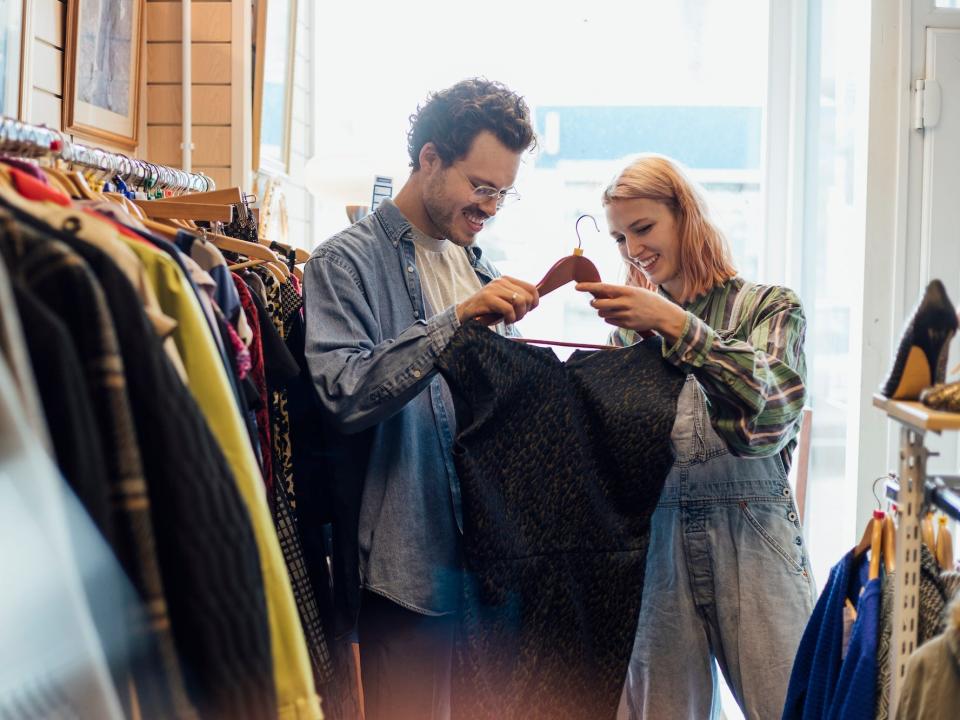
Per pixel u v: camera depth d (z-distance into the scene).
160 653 0.85
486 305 1.51
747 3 4.39
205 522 0.88
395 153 4.48
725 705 3.03
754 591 1.75
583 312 4.58
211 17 3.01
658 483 1.55
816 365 3.60
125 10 2.71
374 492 1.63
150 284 1.03
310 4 4.44
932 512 1.38
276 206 3.11
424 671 1.64
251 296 1.51
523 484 1.51
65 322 0.84
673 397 1.56
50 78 2.26
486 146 1.64
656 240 1.90
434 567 1.63
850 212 3.11
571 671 1.52
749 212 4.45
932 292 1.06
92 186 1.60
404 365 1.50
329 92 4.55
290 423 1.77
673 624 1.82
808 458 2.98
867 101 2.70
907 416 1.05
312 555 1.75
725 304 1.88
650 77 4.46
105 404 0.84
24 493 0.67
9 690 0.68
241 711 0.88
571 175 4.53
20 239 0.84
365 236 1.73
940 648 1.05
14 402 0.67
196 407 0.92
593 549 1.54
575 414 1.56
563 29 4.46
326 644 1.69
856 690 1.25
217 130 3.04
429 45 4.50
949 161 2.66
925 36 2.66
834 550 3.23
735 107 4.43
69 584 0.70
